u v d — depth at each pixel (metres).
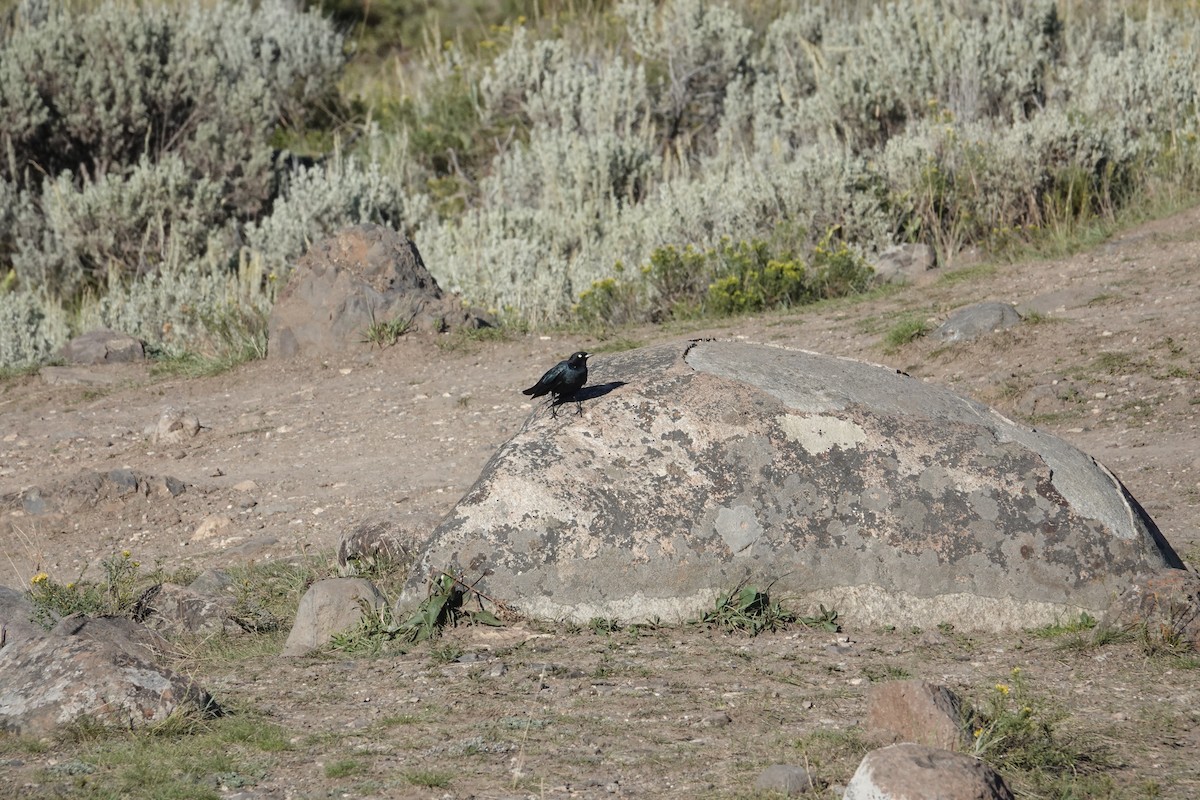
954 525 11.70
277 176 41.25
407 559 14.62
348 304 27.92
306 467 21.19
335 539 17.02
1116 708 9.23
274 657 11.68
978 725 8.51
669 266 29.73
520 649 11.09
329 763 8.52
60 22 40.78
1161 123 34.47
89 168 40.25
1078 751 8.36
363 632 11.82
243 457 22.25
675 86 44.12
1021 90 36.94
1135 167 31.66
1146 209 30.39
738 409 12.32
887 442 12.14
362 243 28.56
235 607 13.56
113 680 9.61
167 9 44.16
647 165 38.56
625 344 26.69
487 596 11.69
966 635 11.33
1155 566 11.64
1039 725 8.62
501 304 30.81
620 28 49.81
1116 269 26.14
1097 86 35.88
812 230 31.72
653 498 11.81
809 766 8.15
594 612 11.64
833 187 31.48
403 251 28.81
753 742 8.70
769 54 45.62
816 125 38.41
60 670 9.72
